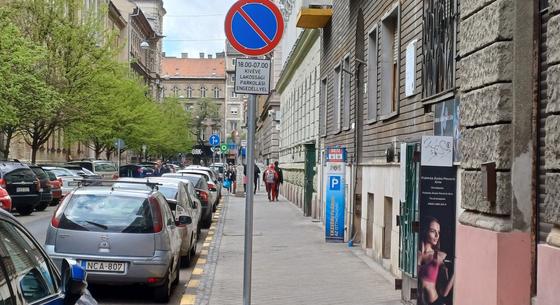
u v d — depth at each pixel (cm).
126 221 979
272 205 3331
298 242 1727
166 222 1030
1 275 353
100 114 4022
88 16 3847
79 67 3675
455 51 827
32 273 408
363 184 1530
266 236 1894
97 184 1085
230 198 4053
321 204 2364
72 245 962
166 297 1011
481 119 712
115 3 8881
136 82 5422
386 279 1152
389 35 1340
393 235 1180
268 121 6344
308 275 1202
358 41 1614
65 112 3619
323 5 2170
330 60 2177
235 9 746
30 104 3070
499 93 673
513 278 653
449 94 840
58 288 445
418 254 781
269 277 1198
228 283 1158
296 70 3519
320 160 2402
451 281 772
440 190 777
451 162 778
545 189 603
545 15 651
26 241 425
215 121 13075
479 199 709
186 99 15262
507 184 667
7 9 3300
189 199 1612
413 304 891
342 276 1188
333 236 1712
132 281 966
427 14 966
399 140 1160
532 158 667
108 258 959
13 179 2425
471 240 720
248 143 747
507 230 661
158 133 6419
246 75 744
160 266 977
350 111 1722
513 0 672
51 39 3644
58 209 996
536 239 654
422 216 776
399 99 1169
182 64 16375
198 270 1323
